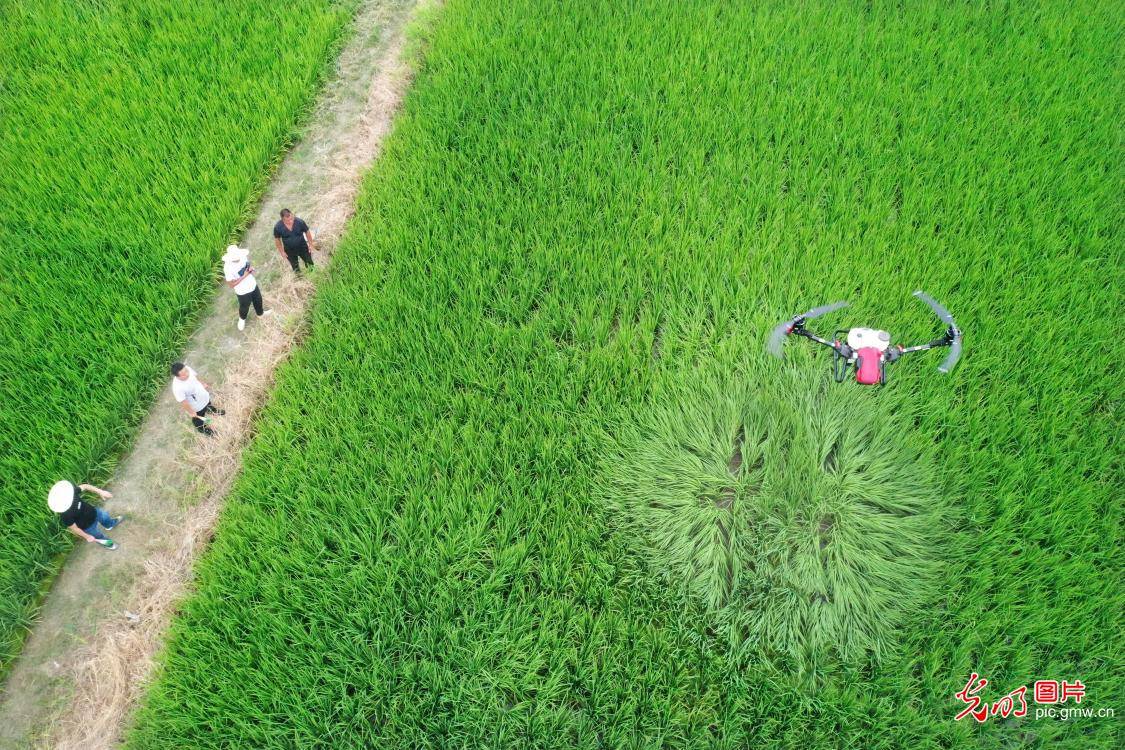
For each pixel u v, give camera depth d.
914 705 6.60
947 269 9.30
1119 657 6.60
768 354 8.52
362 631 7.06
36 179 10.53
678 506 7.55
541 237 9.89
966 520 7.53
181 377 7.82
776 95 11.31
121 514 8.22
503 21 12.76
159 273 9.81
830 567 7.08
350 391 8.53
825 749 6.32
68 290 9.54
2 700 7.07
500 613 7.10
